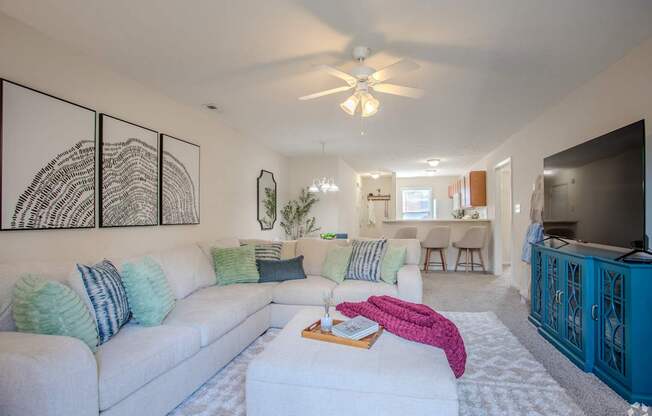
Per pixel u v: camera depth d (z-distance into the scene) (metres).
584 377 2.28
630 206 2.15
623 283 2.04
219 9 1.91
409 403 1.48
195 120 3.73
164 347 1.79
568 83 2.98
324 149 5.97
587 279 2.37
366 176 10.27
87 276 1.85
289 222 6.48
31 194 2.04
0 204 1.88
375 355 1.72
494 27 2.09
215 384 2.22
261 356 1.73
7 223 1.92
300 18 2.00
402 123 4.27
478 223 6.80
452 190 9.85
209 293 2.84
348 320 2.10
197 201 3.72
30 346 1.30
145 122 3.01
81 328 1.61
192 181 3.64
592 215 2.56
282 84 3.00
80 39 2.23
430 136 4.98
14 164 1.96
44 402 1.21
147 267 2.21
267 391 1.65
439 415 1.45
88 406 1.36
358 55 2.35
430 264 7.14
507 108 3.66
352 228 8.42
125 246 2.77
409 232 6.74
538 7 1.89
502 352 2.70
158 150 3.14
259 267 3.52
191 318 2.18
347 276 3.51
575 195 2.80
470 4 1.86
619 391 2.04
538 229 3.87
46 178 2.13
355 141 5.32
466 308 3.98
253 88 3.09
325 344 1.86
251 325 2.84
